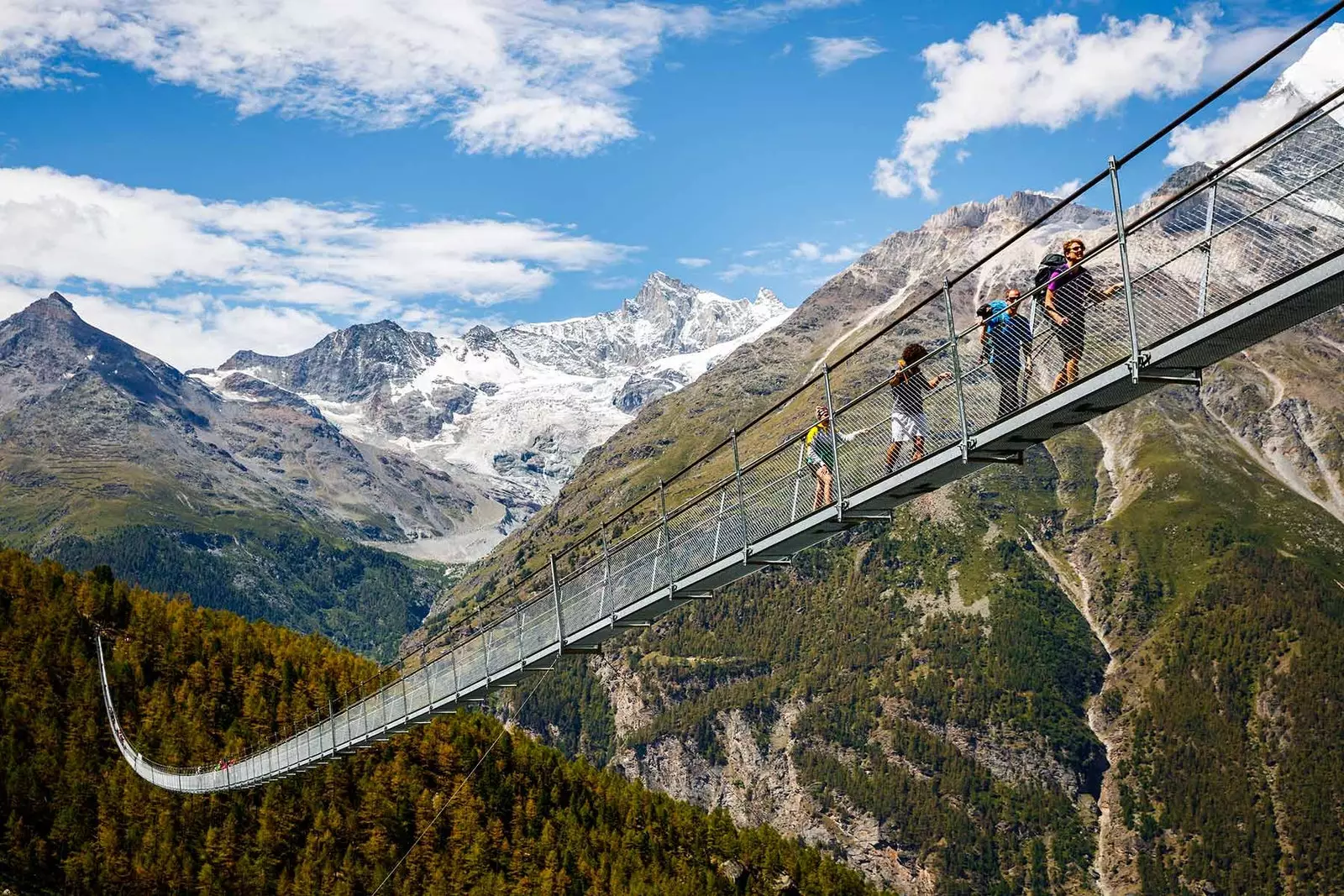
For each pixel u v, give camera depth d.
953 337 35.62
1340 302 26.81
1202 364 29.86
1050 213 31.97
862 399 39.69
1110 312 31.05
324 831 186.88
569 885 197.38
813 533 41.94
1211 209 28.41
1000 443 34.47
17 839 181.88
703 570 46.72
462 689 65.69
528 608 59.47
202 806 187.50
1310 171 26.89
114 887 176.75
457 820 196.12
